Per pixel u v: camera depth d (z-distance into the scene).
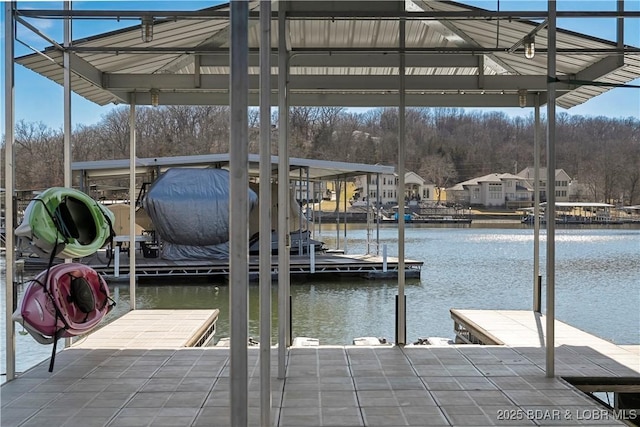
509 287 12.73
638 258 18.50
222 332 8.24
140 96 7.12
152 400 3.90
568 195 51.00
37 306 4.54
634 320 8.83
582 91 7.04
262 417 3.14
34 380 4.35
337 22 5.69
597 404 3.80
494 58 6.80
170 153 40.41
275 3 5.47
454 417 3.57
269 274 3.17
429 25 5.83
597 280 13.52
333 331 8.44
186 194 16.02
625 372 4.46
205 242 16.23
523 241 26.25
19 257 11.35
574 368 4.57
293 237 18.69
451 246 23.58
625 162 50.34
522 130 59.56
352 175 19.58
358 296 11.91
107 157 40.34
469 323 6.50
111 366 4.73
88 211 5.30
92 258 16.38
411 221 43.97
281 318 4.41
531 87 6.67
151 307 10.70
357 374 4.47
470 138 59.00
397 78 6.64
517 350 5.18
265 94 3.20
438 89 6.67
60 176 34.19
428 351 5.18
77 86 6.80
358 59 6.52
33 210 4.82
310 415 3.61
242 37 2.56
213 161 17.97
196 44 6.41
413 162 57.75
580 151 51.03
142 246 17.14
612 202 50.56
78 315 4.82
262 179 3.20
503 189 58.03
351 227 37.47
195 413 3.65
